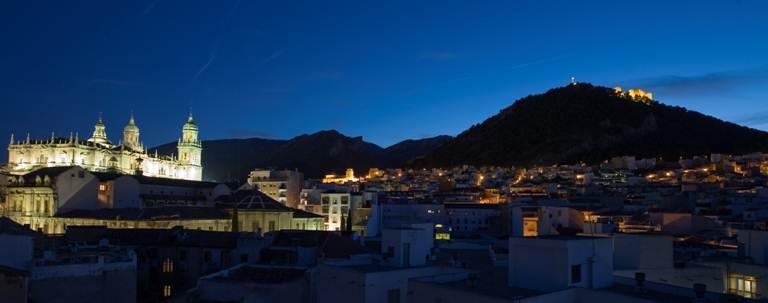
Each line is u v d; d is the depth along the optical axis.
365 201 181.25
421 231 52.44
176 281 94.94
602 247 37.56
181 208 148.38
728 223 93.38
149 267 97.12
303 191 194.25
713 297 33.22
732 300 32.03
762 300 32.22
